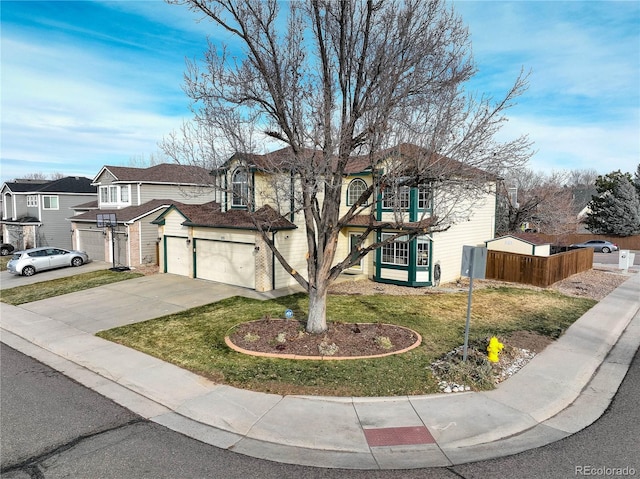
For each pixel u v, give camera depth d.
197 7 8.46
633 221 37.69
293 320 11.23
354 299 14.33
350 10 8.38
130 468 5.07
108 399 7.17
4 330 12.09
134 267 22.50
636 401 7.02
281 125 8.99
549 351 9.35
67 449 5.52
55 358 9.49
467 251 7.96
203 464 5.16
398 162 8.63
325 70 8.44
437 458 5.29
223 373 7.96
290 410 6.52
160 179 27.58
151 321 12.12
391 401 6.78
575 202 52.19
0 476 4.91
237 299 14.67
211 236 18.12
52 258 22.86
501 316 12.39
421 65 8.15
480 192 11.48
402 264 16.97
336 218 9.45
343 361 8.37
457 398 6.90
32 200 34.94
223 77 8.95
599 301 14.89
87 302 14.98
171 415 6.53
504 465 5.12
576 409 6.71
